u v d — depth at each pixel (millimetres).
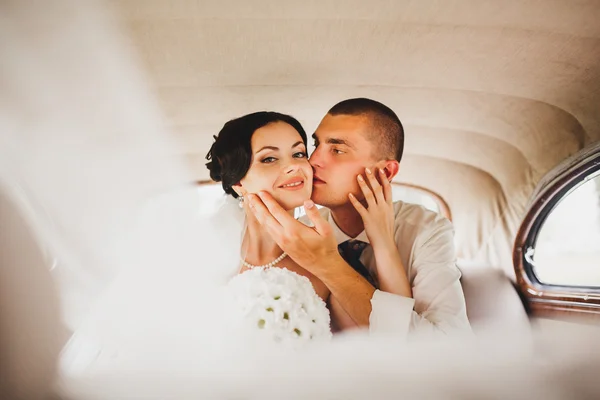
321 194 2426
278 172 2346
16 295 2043
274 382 1529
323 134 2463
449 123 2787
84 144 2412
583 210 2889
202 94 2496
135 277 2107
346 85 2516
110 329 1815
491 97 2607
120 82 2336
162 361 1635
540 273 3010
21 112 2201
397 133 2498
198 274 2170
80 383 1639
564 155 2727
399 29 2195
